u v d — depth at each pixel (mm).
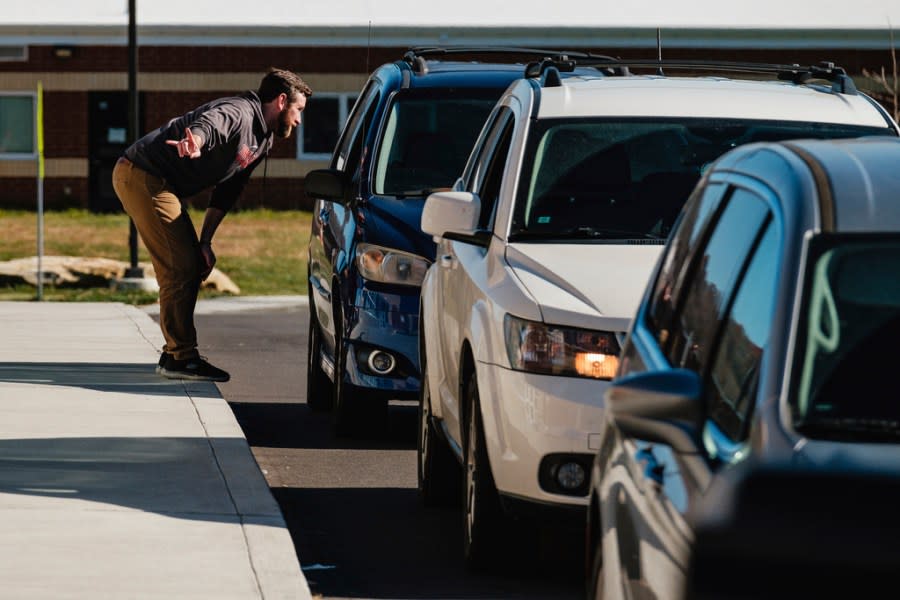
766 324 9305
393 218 25047
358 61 88188
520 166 18797
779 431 8492
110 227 75750
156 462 21219
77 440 22703
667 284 11891
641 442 10203
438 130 26734
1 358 31828
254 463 21219
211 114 26359
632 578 9625
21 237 69375
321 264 28250
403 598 16234
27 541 16953
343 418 25547
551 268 17047
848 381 8836
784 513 7898
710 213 11391
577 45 86938
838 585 7734
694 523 8234
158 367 28469
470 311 17750
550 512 15727
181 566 16078
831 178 9883
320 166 89062
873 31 87062
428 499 20656
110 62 88000
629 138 19094
